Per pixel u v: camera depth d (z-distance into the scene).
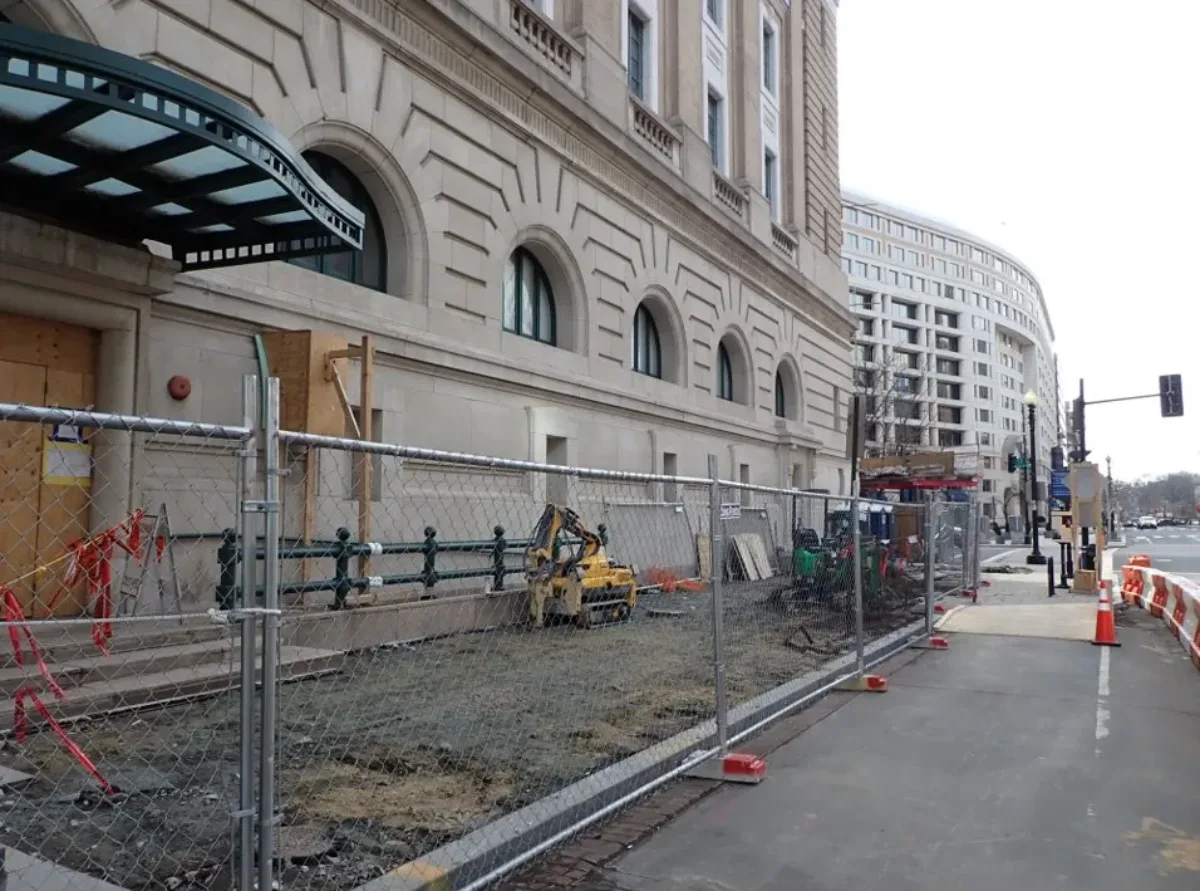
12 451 7.81
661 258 20.53
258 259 9.51
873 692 9.01
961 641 12.68
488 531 13.70
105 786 5.12
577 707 7.74
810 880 4.41
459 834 4.82
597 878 4.41
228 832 4.65
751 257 25.27
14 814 4.76
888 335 104.75
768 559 11.19
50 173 7.78
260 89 10.65
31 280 7.98
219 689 6.43
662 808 5.45
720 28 25.56
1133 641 12.69
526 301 16.72
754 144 26.75
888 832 5.07
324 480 10.36
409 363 12.69
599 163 18.02
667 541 11.73
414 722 6.98
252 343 10.36
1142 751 6.80
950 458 29.42
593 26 18.39
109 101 6.50
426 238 13.20
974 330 114.88
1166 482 176.00
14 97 6.46
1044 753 6.74
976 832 5.07
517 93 15.34
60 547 7.98
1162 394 29.64
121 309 8.85
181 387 9.49
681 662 9.57
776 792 5.79
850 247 102.00
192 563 9.12
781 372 28.62
